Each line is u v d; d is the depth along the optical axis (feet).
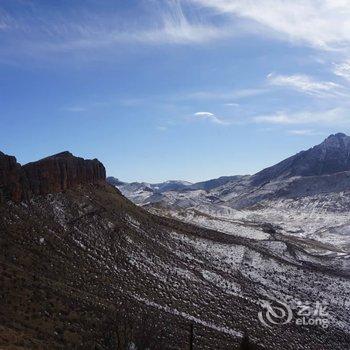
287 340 263.29
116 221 324.60
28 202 279.90
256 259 371.15
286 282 350.43
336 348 271.90
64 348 160.25
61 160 321.52
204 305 270.05
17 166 276.82
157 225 362.12
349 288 372.79
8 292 184.55
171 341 207.21
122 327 195.83
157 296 256.73
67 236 274.36
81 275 241.96
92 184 359.46
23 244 240.73
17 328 162.20
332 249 629.92
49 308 186.91
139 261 289.53
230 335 243.19
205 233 405.80
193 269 314.55
